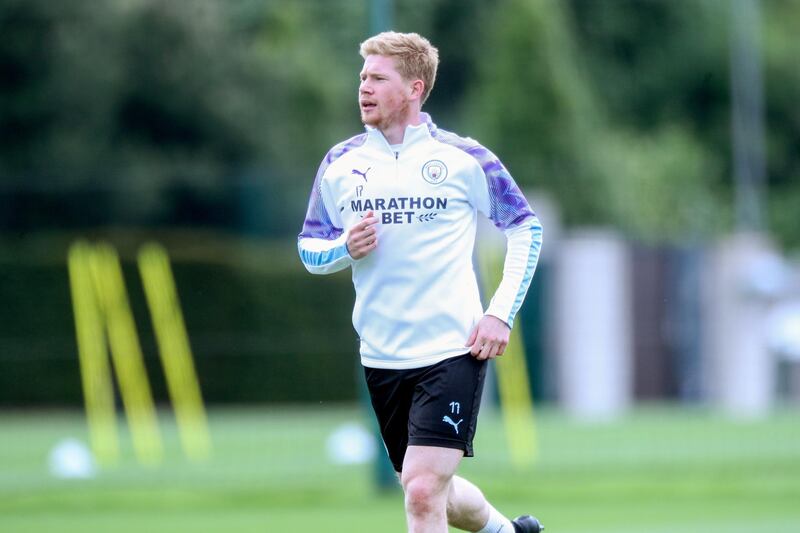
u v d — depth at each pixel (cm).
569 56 12975
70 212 7981
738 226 12812
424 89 1939
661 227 12300
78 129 10988
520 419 7231
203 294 8150
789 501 4722
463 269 1934
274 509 4584
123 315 7656
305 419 8225
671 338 8669
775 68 14912
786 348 9081
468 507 2047
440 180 1909
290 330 8269
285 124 11625
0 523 4225
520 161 12188
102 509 4659
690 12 15150
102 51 10988
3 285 7775
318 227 2003
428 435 1902
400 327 1922
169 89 11094
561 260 8506
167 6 11088
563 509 4459
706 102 15100
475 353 1919
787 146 14825
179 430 7569
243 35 12425
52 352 7806
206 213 8369
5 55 10856
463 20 13975
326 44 12962
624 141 13925
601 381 8500
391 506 4612
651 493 4928
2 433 7462
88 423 7806
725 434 7369
